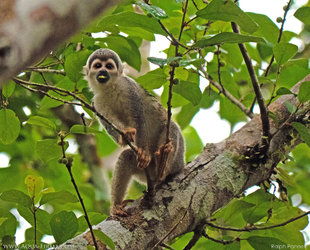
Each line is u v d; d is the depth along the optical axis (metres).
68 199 7.66
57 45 3.63
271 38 10.00
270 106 9.48
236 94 12.00
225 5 6.85
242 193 9.71
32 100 12.71
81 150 14.16
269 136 8.68
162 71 9.27
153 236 7.81
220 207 8.68
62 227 7.88
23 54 3.44
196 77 10.86
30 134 13.74
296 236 9.42
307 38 13.25
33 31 3.42
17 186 13.36
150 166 10.75
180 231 8.17
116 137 11.07
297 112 8.81
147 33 10.28
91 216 9.05
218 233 9.73
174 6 12.35
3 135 8.93
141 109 11.23
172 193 8.32
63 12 3.44
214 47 10.36
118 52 11.02
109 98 11.25
